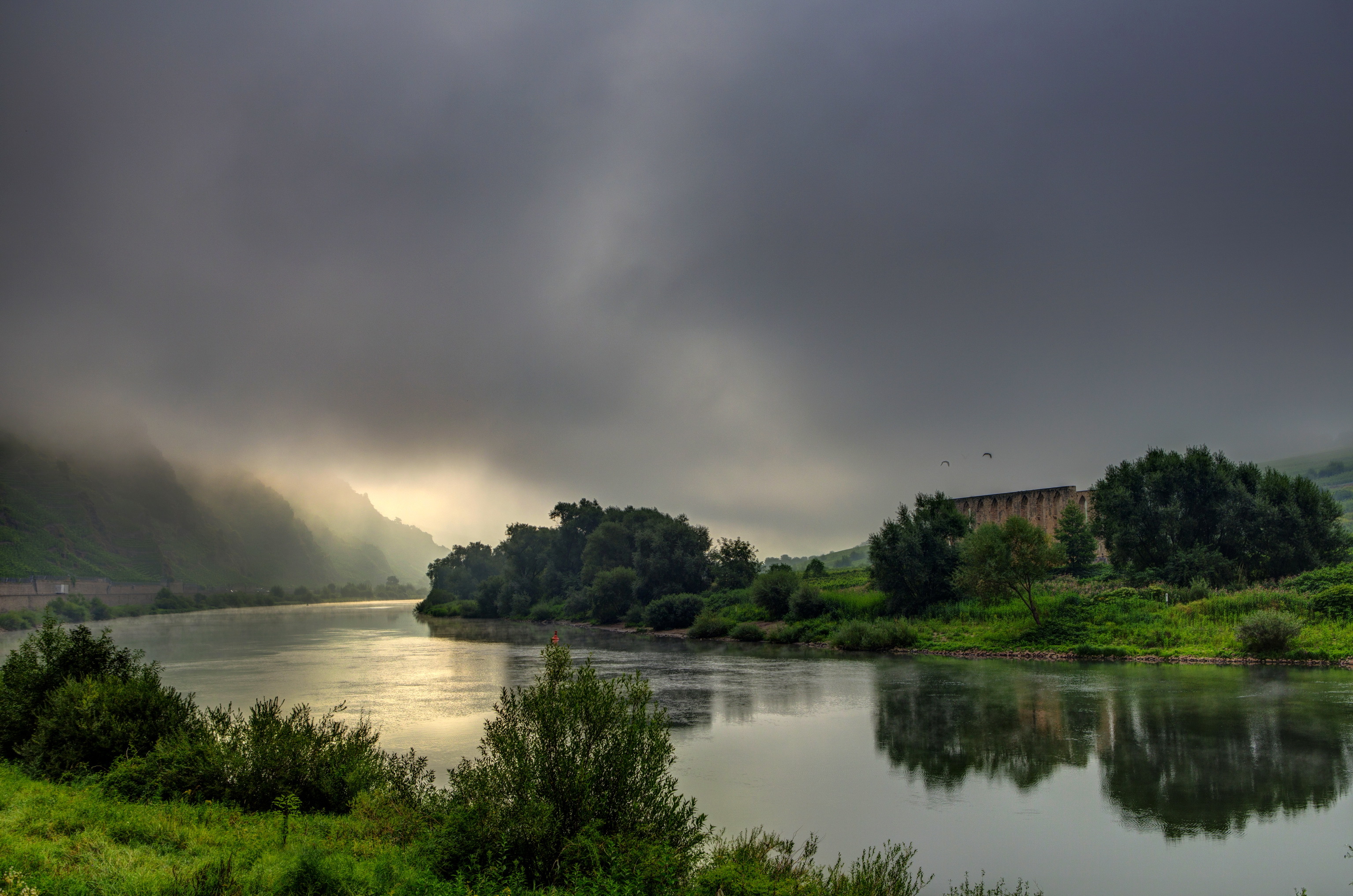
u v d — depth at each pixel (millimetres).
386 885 10625
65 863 11312
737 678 46844
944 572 70750
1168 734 27516
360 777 17016
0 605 155250
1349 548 62906
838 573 115688
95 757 18375
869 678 45469
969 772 24031
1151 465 68938
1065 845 17766
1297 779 22047
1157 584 62344
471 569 188375
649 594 110375
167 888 10375
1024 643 56344
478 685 45344
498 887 10875
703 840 13695
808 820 19812
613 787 13242
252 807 16266
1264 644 45938
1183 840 17953
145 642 83812
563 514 149625
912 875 16125
